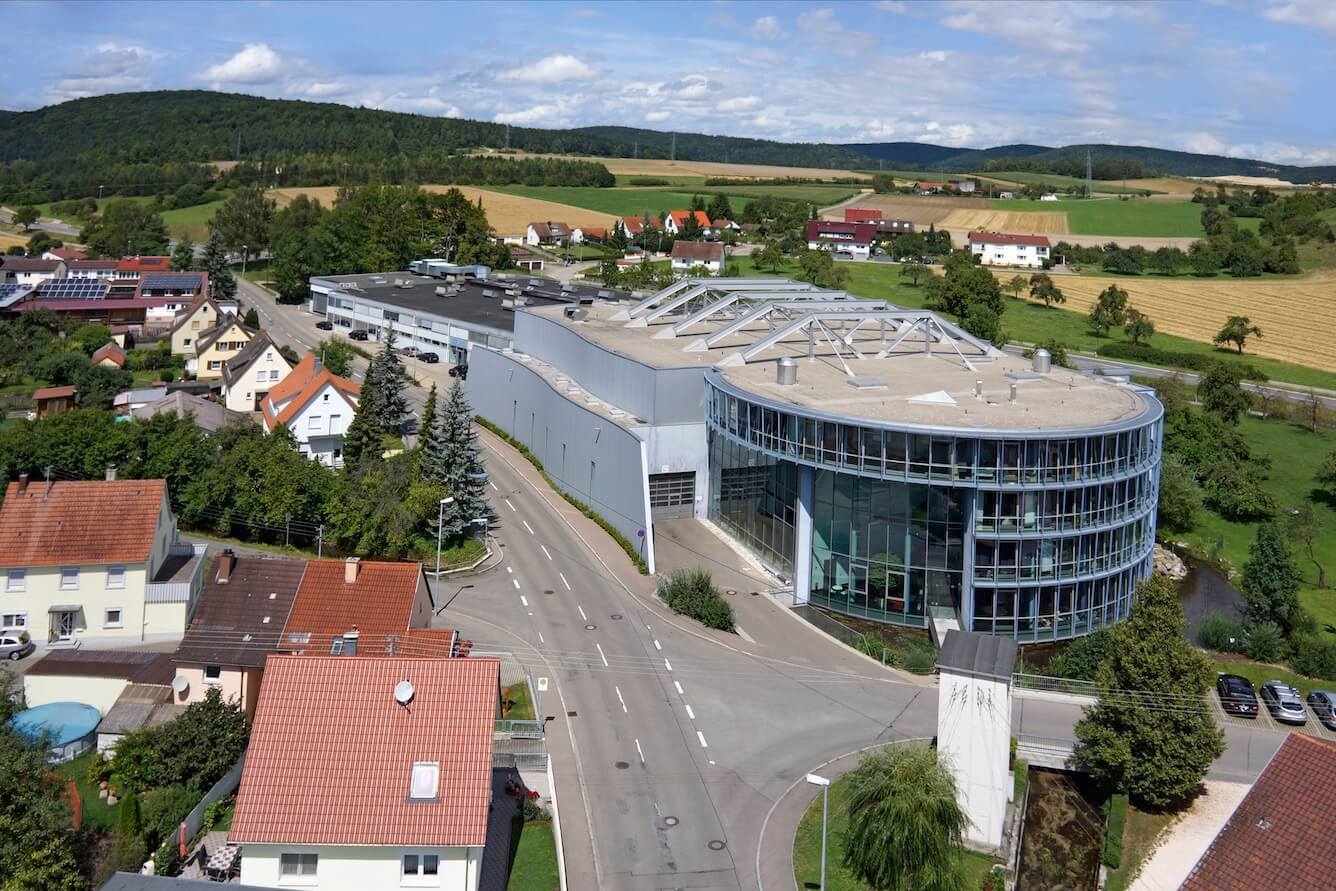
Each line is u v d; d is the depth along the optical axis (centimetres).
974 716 4472
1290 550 7731
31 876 3612
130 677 5291
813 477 6950
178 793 4394
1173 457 10312
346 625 5441
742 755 5112
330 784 3794
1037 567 6444
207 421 9562
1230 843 3475
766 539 7581
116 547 6181
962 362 8769
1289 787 3525
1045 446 6291
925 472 6406
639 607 6894
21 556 6050
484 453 10294
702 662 6122
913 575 6656
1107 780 4934
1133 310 15650
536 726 5234
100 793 4594
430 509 7588
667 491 8388
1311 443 11694
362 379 12550
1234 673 6397
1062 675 5981
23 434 7844
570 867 4228
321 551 7550
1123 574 6856
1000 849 4472
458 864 3728
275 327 15800
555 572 7456
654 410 8344
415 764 3853
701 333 10250
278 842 3656
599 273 19862
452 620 6544
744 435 7425
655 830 4491
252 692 5234
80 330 13650
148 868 4009
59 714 5084
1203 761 4712
